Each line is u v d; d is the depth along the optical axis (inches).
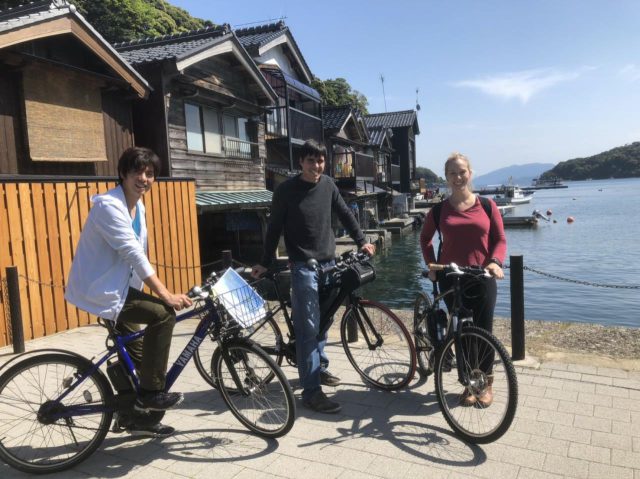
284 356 159.0
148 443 127.0
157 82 440.5
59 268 254.1
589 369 168.1
